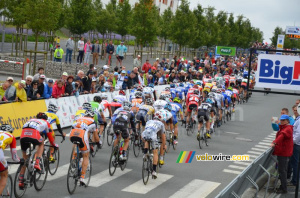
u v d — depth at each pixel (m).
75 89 23.42
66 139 19.81
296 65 12.55
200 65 52.34
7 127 10.83
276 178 14.86
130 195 12.86
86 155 12.63
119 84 29.92
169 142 19.58
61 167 15.29
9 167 14.49
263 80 12.86
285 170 14.47
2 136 10.48
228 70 51.97
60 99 22.11
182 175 15.80
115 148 14.80
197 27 71.25
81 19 47.81
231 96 33.22
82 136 12.36
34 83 20.36
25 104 19.45
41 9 38.12
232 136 25.36
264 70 12.84
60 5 47.62
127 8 63.94
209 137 21.61
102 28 59.69
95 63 44.12
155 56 63.50
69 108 22.83
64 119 22.31
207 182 15.06
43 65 35.44
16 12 41.59
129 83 30.39
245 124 30.56
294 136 15.17
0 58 35.91
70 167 12.23
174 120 19.47
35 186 12.29
